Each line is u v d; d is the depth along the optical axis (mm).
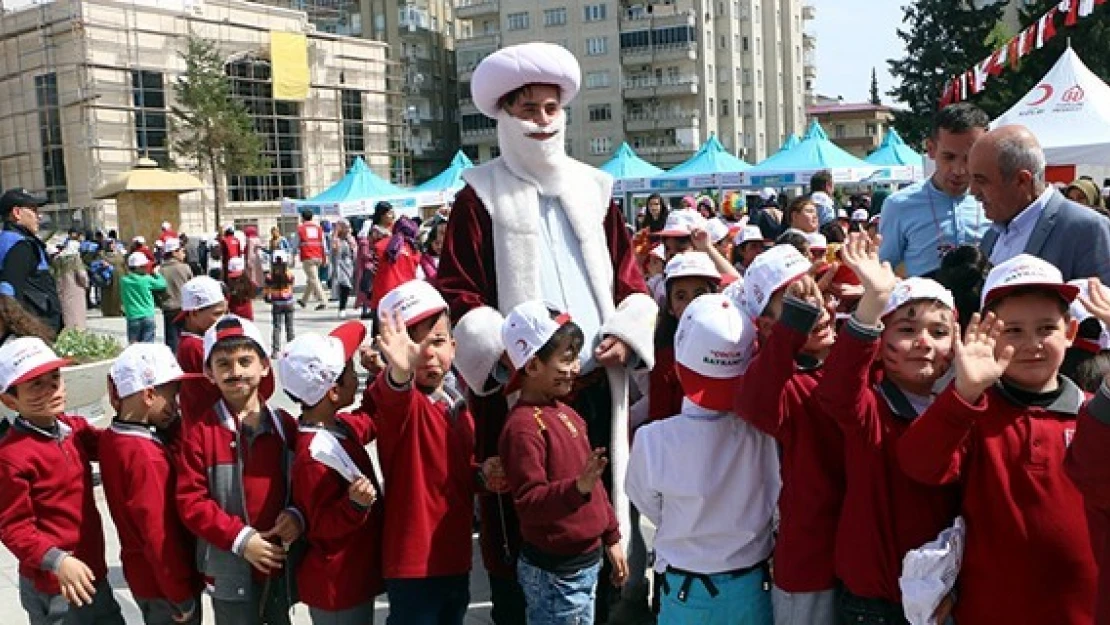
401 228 10336
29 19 44281
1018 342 2676
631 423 4734
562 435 3559
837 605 3057
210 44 43000
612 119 66250
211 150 41750
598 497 3596
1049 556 2629
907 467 2732
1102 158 10008
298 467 3420
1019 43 9328
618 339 4215
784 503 3125
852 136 75312
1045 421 2705
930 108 40125
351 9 71438
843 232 7316
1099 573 2273
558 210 4582
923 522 2826
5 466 3525
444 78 74938
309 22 61031
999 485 2664
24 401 3592
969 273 3588
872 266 2803
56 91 44125
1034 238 3830
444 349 3672
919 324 2846
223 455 3496
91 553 3730
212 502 3453
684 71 65250
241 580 3482
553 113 4523
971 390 2551
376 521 3590
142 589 3668
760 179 22562
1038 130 10469
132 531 3645
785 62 73812
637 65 66062
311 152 51875
